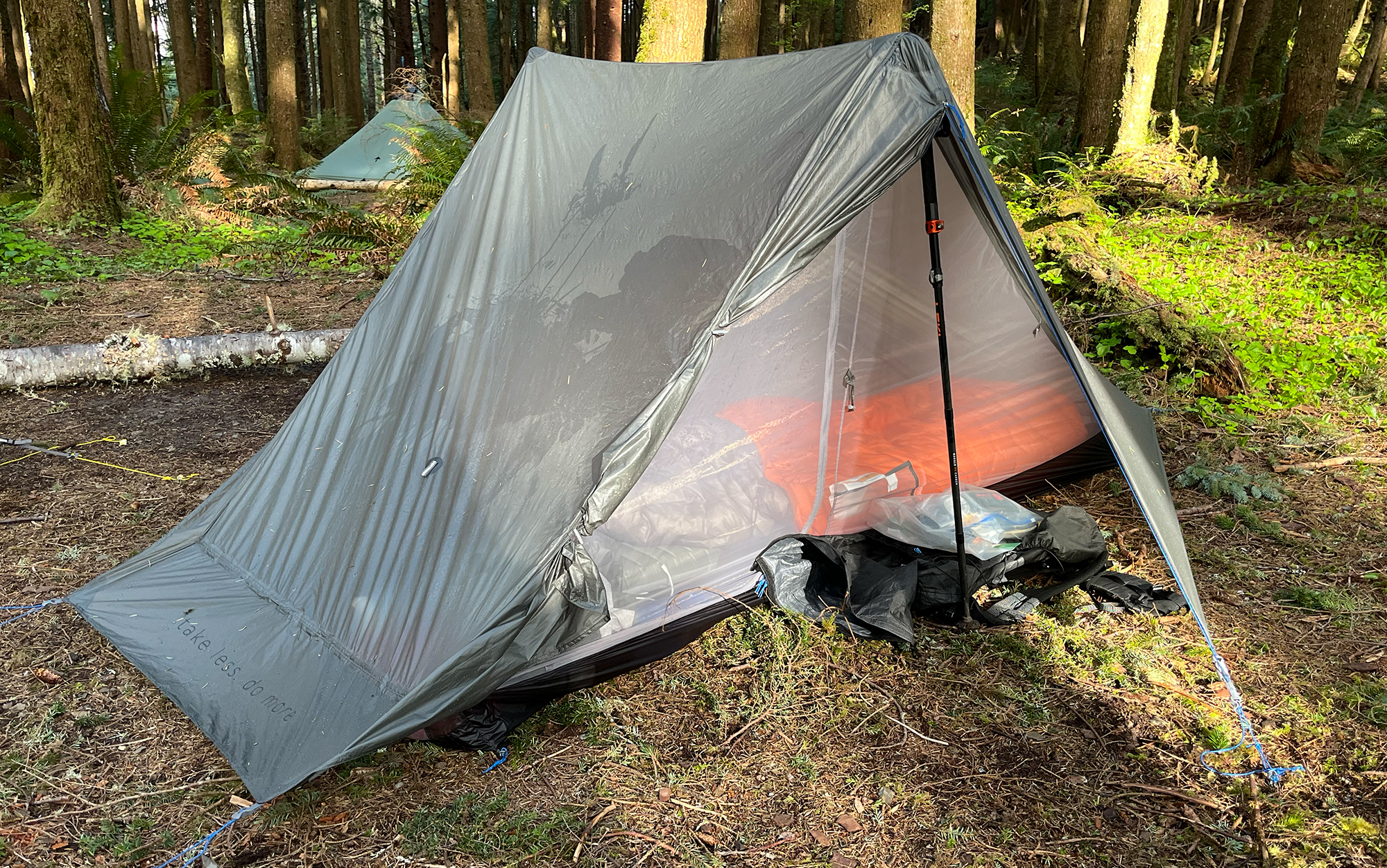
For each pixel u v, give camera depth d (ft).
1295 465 15.33
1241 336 20.24
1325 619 11.24
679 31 24.39
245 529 11.64
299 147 54.90
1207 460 15.55
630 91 12.54
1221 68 59.52
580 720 9.50
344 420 11.71
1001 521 12.30
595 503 8.75
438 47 80.12
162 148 38.37
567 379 9.98
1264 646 10.66
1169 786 8.63
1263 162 33.42
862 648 10.66
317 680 9.37
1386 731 9.27
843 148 9.63
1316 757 8.92
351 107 74.79
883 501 12.66
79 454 15.90
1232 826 8.14
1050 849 7.91
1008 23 81.87
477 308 11.39
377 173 53.21
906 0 56.65
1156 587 11.83
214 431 17.24
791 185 9.48
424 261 12.51
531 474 9.49
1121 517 13.92
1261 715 9.55
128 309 24.99
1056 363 13.35
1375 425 16.67
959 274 12.02
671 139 11.41
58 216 32.12
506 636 8.54
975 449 13.79
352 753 8.00
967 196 10.59
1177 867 7.73
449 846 7.87
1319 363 19.10
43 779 8.50
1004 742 9.22
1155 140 34.63
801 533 11.98
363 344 12.30
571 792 8.52
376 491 10.64
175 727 9.24
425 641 9.01
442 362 11.18
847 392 11.95
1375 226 26.30
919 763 8.93
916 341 12.38
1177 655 10.58
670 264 10.09
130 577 11.34
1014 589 11.91
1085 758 9.00
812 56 10.91
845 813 8.30
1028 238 24.34
